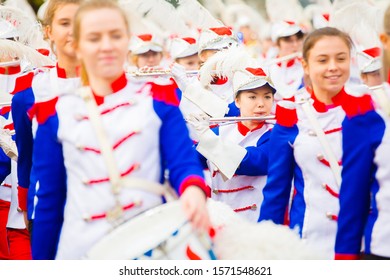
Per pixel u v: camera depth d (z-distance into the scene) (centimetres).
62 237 1016
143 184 975
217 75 1565
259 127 1492
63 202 1033
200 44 1772
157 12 2008
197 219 938
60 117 1006
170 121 991
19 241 1612
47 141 1020
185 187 955
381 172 1084
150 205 977
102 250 945
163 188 986
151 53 2245
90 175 986
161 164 995
